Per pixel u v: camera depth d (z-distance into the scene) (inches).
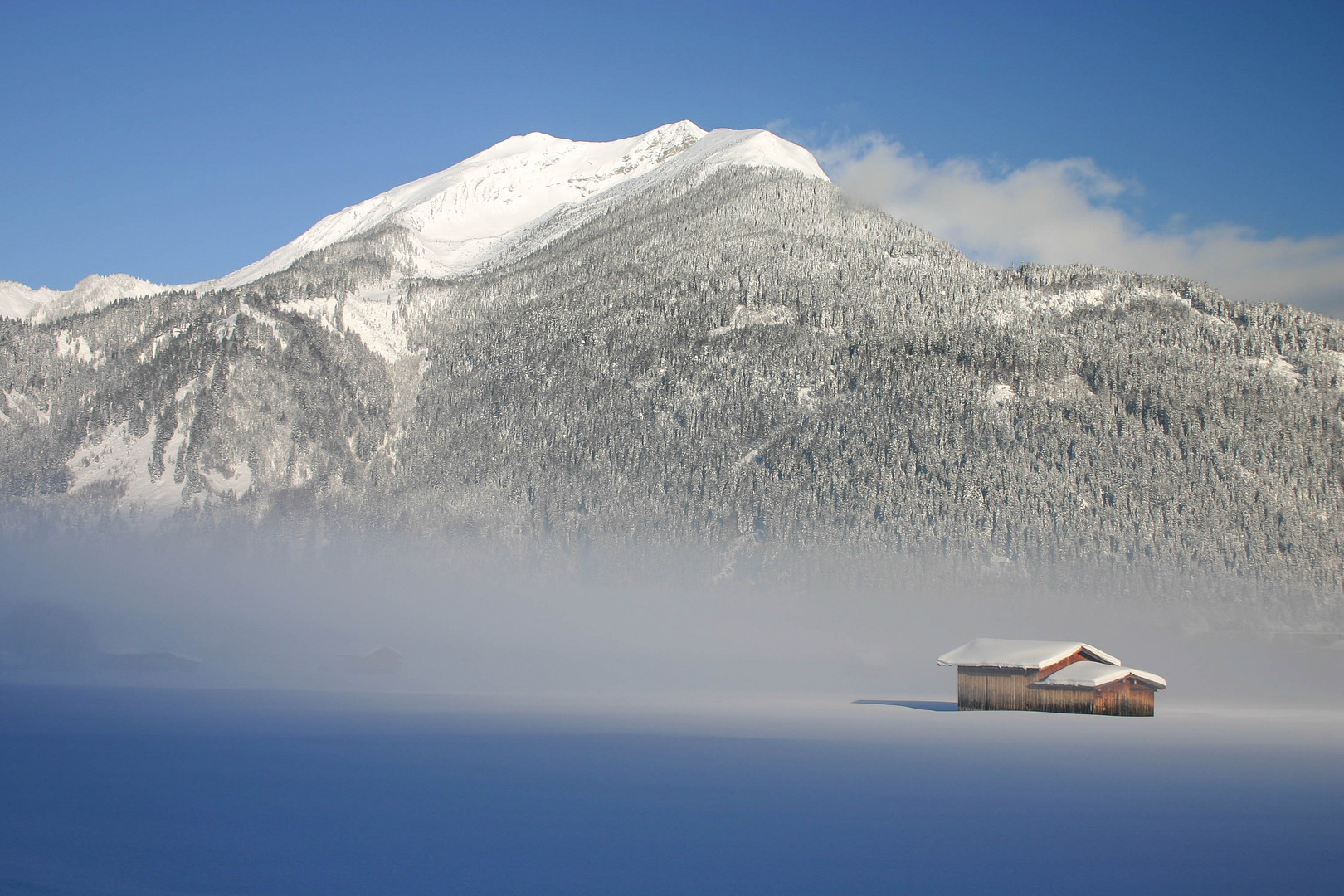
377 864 1398.9
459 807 1780.3
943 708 4126.5
